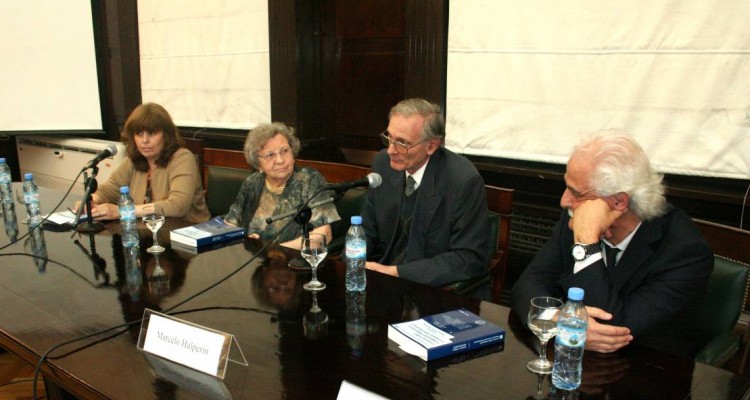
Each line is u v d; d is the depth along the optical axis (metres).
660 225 1.42
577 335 1.06
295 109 3.51
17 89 4.23
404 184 2.11
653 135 2.40
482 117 2.83
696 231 1.43
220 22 3.82
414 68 2.95
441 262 1.92
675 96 2.32
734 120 2.22
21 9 4.15
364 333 1.32
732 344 1.42
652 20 2.31
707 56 2.23
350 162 3.62
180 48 4.09
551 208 2.69
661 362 1.19
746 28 2.14
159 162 2.73
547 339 1.16
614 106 2.47
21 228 2.26
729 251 1.54
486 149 2.85
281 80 3.53
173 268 1.77
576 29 2.49
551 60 2.59
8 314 1.44
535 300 1.21
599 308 1.34
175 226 2.30
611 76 2.45
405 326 1.30
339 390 1.06
